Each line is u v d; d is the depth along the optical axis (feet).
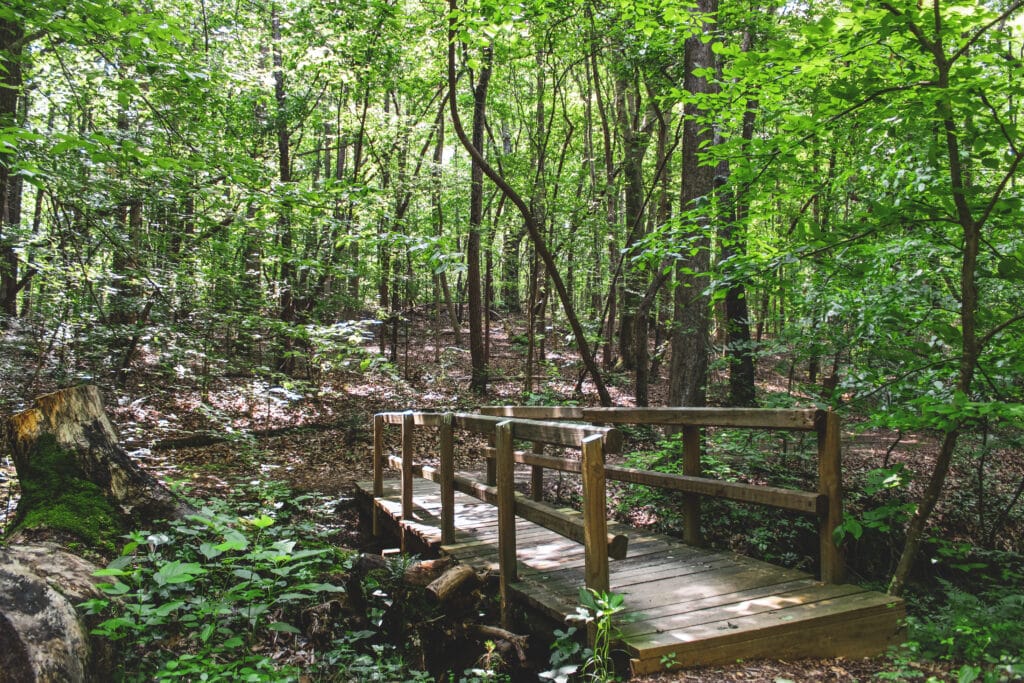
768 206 17.89
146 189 23.58
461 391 55.31
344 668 12.35
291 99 48.78
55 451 14.93
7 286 36.96
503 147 73.56
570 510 21.75
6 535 13.89
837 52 14.03
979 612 12.99
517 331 87.81
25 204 58.70
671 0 23.38
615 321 77.20
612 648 10.75
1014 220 14.79
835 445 13.15
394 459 23.02
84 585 10.97
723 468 22.59
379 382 56.34
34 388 27.96
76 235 23.53
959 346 15.02
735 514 21.59
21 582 9.20
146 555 13.47
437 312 68.59
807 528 21.43
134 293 31.40
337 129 58.18
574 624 11.37
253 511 21.80
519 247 61.93
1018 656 10.94
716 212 17.43
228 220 27.04
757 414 14.52
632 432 33.63
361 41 45.06
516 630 13.79
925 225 15.90
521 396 49.60
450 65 28.37
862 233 15.70
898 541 22.34
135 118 27.63
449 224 60.39
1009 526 24.71
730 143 15.67
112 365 32.19
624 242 50.29
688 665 10.41
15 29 23.18
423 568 15.43
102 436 15.80
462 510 22.22
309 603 14.26
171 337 29.09
